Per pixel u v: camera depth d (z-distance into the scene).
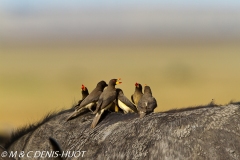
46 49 114.19
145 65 68.31
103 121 8.29
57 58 86.81
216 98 36.44
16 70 63.84
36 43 139.62
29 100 37.97
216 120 7.30
